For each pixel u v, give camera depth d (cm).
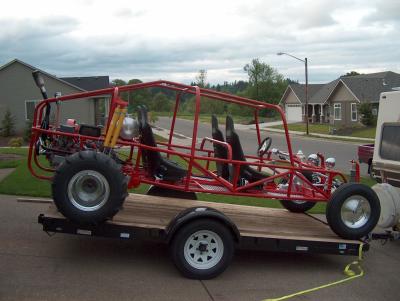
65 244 687
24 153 1861
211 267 588
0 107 3666
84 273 581
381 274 653
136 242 717
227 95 697
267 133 4691
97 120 3978
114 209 577
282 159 812
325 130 5047
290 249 626
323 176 736
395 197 720
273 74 9575
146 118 666
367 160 1641
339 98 5791
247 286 579
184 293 542
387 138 855
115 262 628
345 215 664
